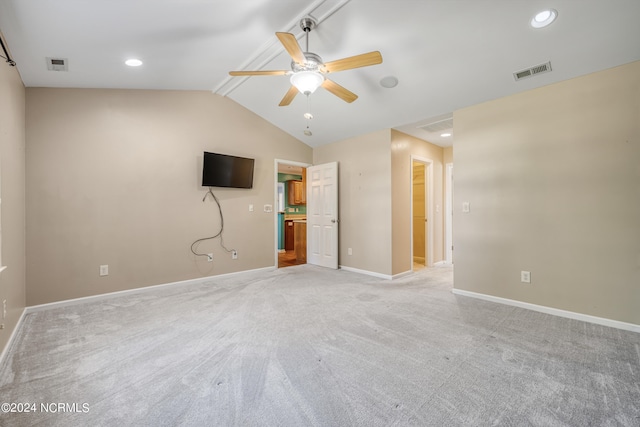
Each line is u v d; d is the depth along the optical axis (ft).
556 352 6.88
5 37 7.13
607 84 8.34
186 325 8.57
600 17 6.89
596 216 8.56
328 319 9.00
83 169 10.74
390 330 8.15
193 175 13.30
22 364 6.45
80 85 10.52
